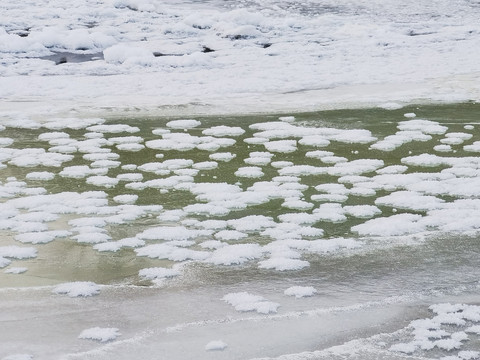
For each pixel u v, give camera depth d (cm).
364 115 1634
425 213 1012
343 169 1216
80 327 690
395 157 1296
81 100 1833
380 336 671
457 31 2956
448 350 641
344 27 2984
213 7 3547
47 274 814
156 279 800
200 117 1638
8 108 1728
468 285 785
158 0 3675
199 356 634
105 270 825
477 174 1186
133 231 947
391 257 859
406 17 3338
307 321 701
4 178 1180
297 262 835
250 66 2316
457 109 1691
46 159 1288
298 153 1328
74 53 2562
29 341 661
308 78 2105
